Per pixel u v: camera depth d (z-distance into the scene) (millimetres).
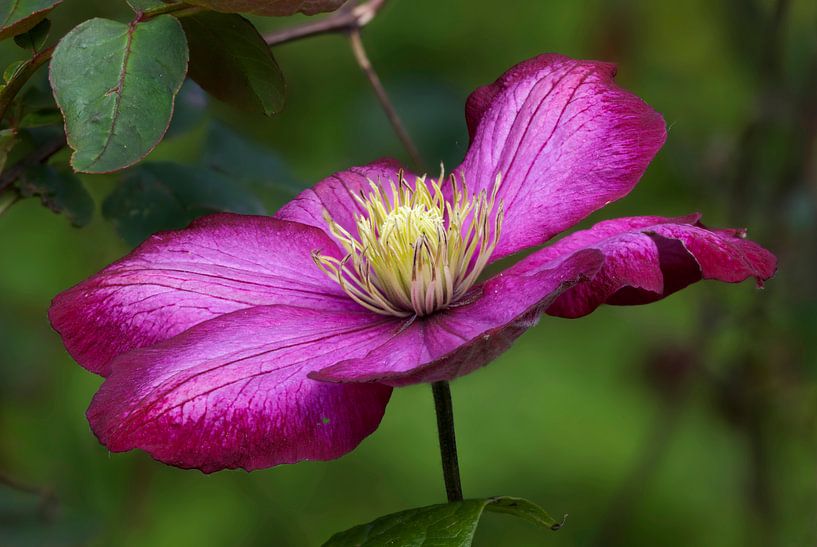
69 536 734
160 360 563
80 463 914
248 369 563
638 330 962
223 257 593
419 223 583
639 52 980
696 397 960
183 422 555
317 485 1010
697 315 902
